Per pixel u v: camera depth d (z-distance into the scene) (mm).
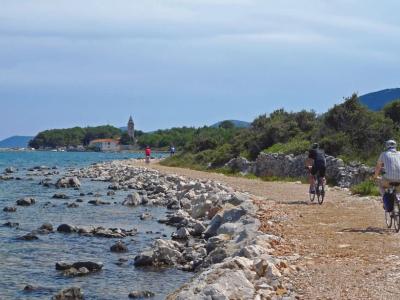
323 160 21859
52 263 15383
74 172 62438
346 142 35406
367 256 11977
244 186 31344
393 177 15039
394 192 15109
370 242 13516
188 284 10734
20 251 17047
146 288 12828
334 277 10289
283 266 10852
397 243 13328
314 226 16078
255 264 10664
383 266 10977
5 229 21547
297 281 10117
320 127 41188
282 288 9680
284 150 41719
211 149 63594
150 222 23641
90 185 45562
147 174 48750
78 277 13852
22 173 64375
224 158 52719
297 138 45500
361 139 35531
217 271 10484
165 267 14898
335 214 18594
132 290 12617
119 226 22422
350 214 18562
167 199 31922
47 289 12719
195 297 8977
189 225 21219
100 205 30266
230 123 111375
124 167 62125
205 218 22641
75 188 42375
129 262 15516
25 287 12703
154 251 15344
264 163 41031
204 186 31859
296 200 23266
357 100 39812
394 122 38344
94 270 14555
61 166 86188
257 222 16453
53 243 18406
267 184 32938
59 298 11844
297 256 12000
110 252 16953
